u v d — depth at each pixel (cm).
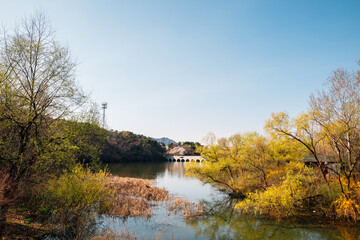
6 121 1014
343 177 1523
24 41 1096
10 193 1009
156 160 11838
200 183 3306
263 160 2011
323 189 1562
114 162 8431
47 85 1144
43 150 1103
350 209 1366
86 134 1441
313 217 1472
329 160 1869
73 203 1289
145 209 1631
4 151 984
